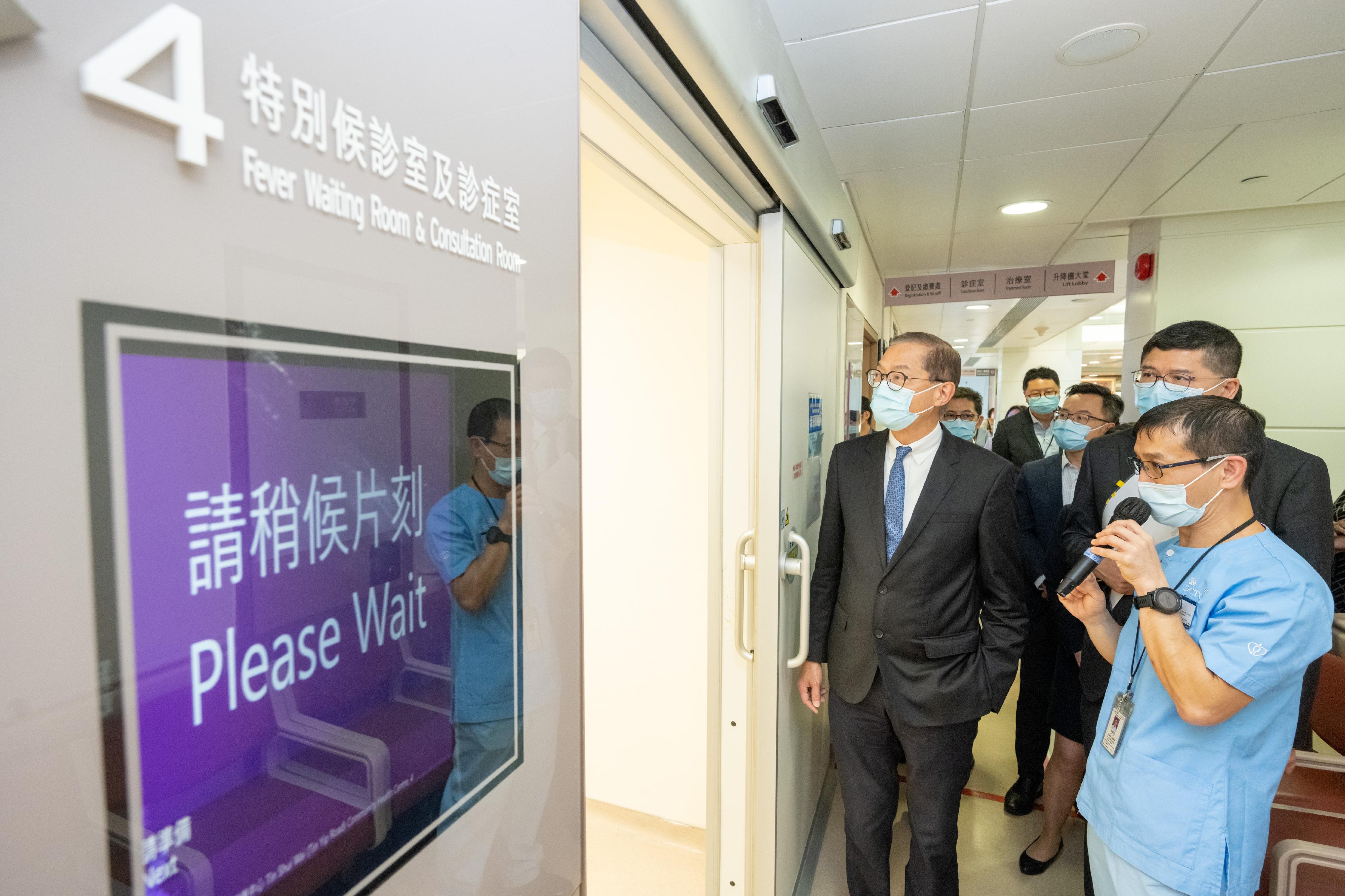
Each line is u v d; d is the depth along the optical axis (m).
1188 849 0.97
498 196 0.45
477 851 0.45
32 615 0.21
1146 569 1.02
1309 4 1.58
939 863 1.49
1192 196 3.07
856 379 3.50
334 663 0.33
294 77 0.29
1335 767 1.38
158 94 0.23
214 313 0.26
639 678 2.20
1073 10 1.62
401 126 0.36
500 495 0.47
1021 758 2.31
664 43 0.81
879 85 2.00
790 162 1.40
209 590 0.26
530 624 0.51
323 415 0.31
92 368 0.22
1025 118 2.23
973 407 2.92
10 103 0.19
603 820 2.27
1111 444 1.71
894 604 1.49
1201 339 1.56
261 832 0.29
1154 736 1.04
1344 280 3.21
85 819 0.22
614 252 2.10
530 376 0.50
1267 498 1.44
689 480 2.10
